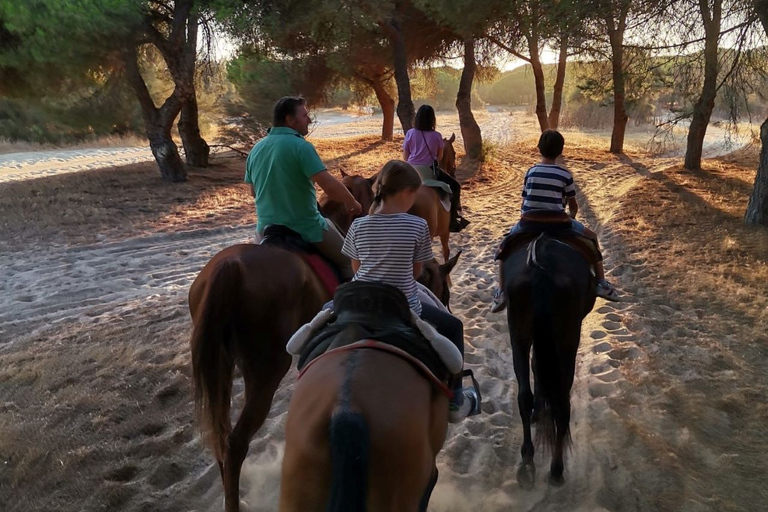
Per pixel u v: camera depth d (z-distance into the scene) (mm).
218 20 14672
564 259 4113
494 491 4117
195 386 3357
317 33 18188
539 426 3898
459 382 3162
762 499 3957
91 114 16766
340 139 28719
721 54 11242
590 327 6684
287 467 2236
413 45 21891
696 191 14133
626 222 11273
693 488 4062
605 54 16797
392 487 2170
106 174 17359
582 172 18359
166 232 10898
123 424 4801
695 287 7672
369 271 2916
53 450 4418
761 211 10656
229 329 3514
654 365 5691
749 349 6012
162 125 15836
